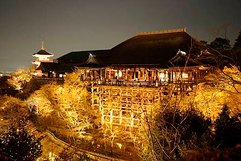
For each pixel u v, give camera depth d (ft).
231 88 51.19
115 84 133.69
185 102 53.11
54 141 115.34
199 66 98.63
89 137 115.75
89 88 147.54
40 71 221.46
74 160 86.58
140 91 121.19
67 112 125.70
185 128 43.39
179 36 146.20
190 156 20.94
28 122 127.95
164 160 31.65
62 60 228.02
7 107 145.18
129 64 140.67
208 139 42.98
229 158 18.84
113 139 110.52
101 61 153.89
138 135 73.26
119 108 126.31
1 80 239.30
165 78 126.11
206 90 54.80
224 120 45.37
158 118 40.73
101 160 93.20
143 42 155.74
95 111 132.57
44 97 150.51
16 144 66.08
